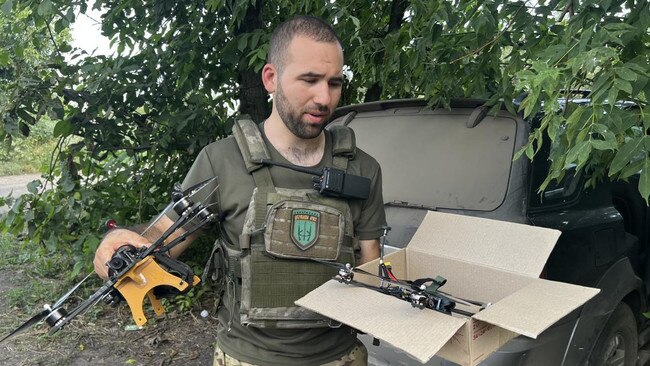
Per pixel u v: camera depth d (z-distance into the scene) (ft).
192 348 11.85
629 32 5.74
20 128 12.21
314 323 4.68
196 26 12.71
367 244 5.18
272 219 4.53
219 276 4.92
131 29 13.14
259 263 4.56
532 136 5.64
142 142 13.38
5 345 11.91
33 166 41.27
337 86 4.66
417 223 8.07
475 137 8.34
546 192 7.84
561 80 5.47
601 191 8.92
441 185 8.30
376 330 3.85
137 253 4.25
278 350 4.73
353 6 12.76
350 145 5.05
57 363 11.18
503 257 5.11
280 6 13.58
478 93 8.73
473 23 7.80
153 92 13.14
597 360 8.20
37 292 14.89
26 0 11.79
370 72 12.75
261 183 4.64
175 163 14.51
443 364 6.57
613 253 8.74
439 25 8.71
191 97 13.28
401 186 8.69
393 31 12.55
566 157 5.36
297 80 4.46
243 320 4.61
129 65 12.63
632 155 5.17
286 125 4.68
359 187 4.77
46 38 13.16
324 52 4.43
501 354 6.60
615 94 4.85
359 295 4.35
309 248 4.58
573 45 5.65
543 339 7.00
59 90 12.10
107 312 13.48
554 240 4.91
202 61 13.33
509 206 7.58
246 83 13.91
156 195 14.49
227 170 4.72
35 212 12.67
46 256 16.81
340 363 5.05
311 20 4.54
